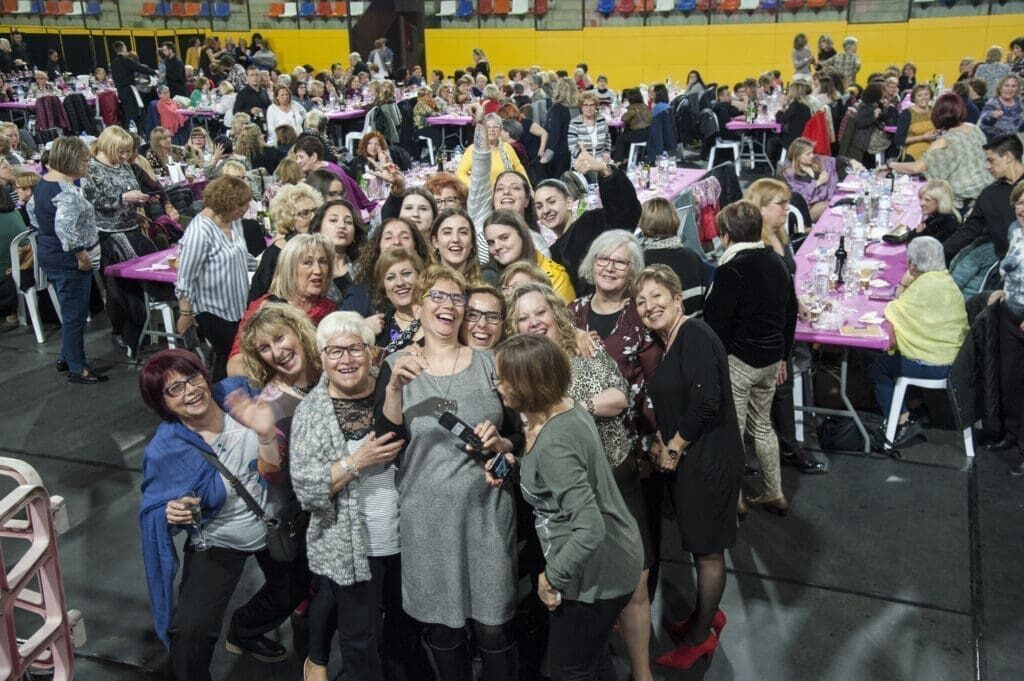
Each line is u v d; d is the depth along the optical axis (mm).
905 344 5113
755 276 4039
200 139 10586
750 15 19312
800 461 5113
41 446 5633
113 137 6672
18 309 7785
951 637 3723
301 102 15703
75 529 4723
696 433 3268
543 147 11258
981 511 4664
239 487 3078
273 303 3359
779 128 12961
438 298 2887
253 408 2955
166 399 2996
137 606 4066
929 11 17984
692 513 3363
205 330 5395
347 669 3145
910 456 5254
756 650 3682
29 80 19297
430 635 3051
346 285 4535
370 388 3029
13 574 2711
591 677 2900
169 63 18031
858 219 7371
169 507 2982
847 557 4305
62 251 6281
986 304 5289
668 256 4414
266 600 3504
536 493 2703
